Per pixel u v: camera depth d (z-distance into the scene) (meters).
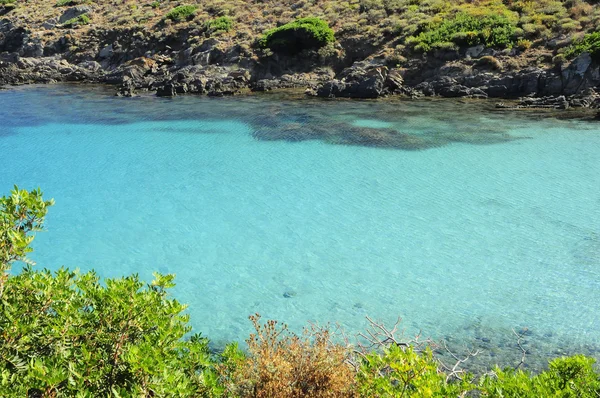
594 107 36.81
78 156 28.38
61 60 61.09
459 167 25.59
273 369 7.01
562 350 12.26
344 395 7.05
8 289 6.84
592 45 39.62
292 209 21.22
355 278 15.89
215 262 16.94
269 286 15.46
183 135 32.25
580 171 24.58
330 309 14.19
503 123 33.31
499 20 46.88
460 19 48.66
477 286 15.30
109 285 7.08
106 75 55.72
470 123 33.41
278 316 13.88
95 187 23.77
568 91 39.53
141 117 37.19
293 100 42.88
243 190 23.30
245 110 38.88
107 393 6.25
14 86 53.41
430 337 12.84
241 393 7.02
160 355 6.44
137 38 60.56
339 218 20.30
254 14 61.09
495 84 42.44
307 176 24.89
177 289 15.30
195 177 25.00
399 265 16.67
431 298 14.71
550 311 13.93
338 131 31.95
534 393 6.64
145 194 22.92
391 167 25.86
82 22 67.56
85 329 6.70
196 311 14.16
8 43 65.88
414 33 49.78
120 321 6.78
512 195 22.08
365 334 12.92
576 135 30.25
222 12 61.94
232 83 48.72
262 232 19.16
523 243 17.91
